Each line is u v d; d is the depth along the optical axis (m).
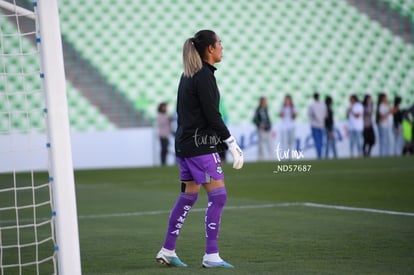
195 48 18.23
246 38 87.12
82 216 31.42
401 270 17.62
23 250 22.41
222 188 18.48
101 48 82.94
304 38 88.62
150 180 51.22
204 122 18.27
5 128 72.75
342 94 89.19
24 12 15.80
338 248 21.14
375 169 54.03
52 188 15.38
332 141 72.44
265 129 71.75
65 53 82.12
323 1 89.62
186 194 18.84
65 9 83.00
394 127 75.25
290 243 22.33
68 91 81.31
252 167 60.66
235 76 86.31
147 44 83.94
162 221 29.12
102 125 81.94
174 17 85.12
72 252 15.34
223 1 86.75
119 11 84.00
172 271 18.16
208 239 18.53
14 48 75.81
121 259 20.28
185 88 18.31
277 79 87.38
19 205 36.22
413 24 91.75
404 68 90.81
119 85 82.62
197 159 18.27
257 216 29.55
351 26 90.00
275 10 88.25
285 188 41.78
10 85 74.88
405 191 38.25
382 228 25.16
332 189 40.28
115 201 37.72
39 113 73.56
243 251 21.03
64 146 15.32
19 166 63.16
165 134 69.81
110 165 70.19
